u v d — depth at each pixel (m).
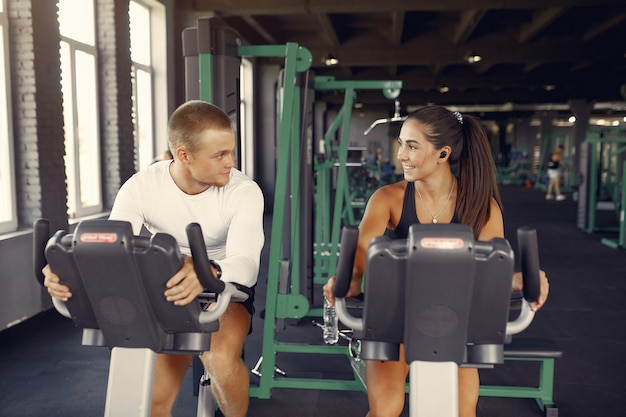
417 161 1.71
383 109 24.30
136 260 1.32
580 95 19.03
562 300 5.17
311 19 10.41
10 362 3.54
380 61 11.47
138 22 7.23
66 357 3.64
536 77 15.34
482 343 1.39
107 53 6.04
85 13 5.84
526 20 10.22
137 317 1.40
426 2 7.59
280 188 2.96
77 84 5.74
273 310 3.03
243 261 1.64
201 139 1.61
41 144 4.62
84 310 1.44
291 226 3.86
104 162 6.16
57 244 1.34
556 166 15.40
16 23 4.47
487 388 2.97
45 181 4.68
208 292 1.63
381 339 1.41
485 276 1.27
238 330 1.93
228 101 2.79
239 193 1.82
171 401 1.92
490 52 11.11
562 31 10.89
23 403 2.96
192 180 1.80
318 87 5.10
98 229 1.30
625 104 21.53
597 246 8.05
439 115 1.70
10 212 4.54
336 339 3.22
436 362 1.35
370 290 1.31
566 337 4.13
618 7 8.99
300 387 3.07
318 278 5.76
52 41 4.79
